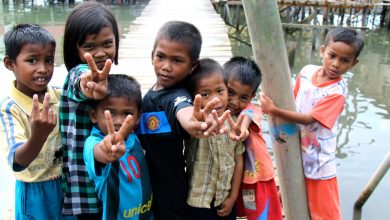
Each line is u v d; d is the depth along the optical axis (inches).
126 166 72.7
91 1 80.7
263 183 90.1
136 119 74.7
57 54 392.8
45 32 76.3
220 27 359.3
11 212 122.3
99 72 63.7
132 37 308.7
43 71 75.7
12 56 75.4
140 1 853.8
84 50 75.1
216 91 78.7
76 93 69.6
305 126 104.6
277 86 89.8
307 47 487.5
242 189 91.4
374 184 158.6
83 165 76.6
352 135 256.4
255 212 91.4
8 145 72.8
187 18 400.8
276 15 84.2
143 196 75.4
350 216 177.3
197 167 82.4
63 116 76.7
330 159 105.1
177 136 76.8
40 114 65.3
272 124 96.3
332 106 101.1
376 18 679.1
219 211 85.9
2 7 755.4
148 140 78.1
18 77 76.1
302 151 106.7
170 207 79.7
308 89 106.1
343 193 194.1
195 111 65.6
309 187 107.6
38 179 80.0
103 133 73.5
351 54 100.1
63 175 80.7
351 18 607.8
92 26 73.2
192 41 75.3
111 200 71.6
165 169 78.2
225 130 66.9
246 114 86.6
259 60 88.8
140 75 216.1
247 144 88.7
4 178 195.9
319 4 486.3
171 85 77.5
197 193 82.4
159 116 76.4
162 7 474.3
